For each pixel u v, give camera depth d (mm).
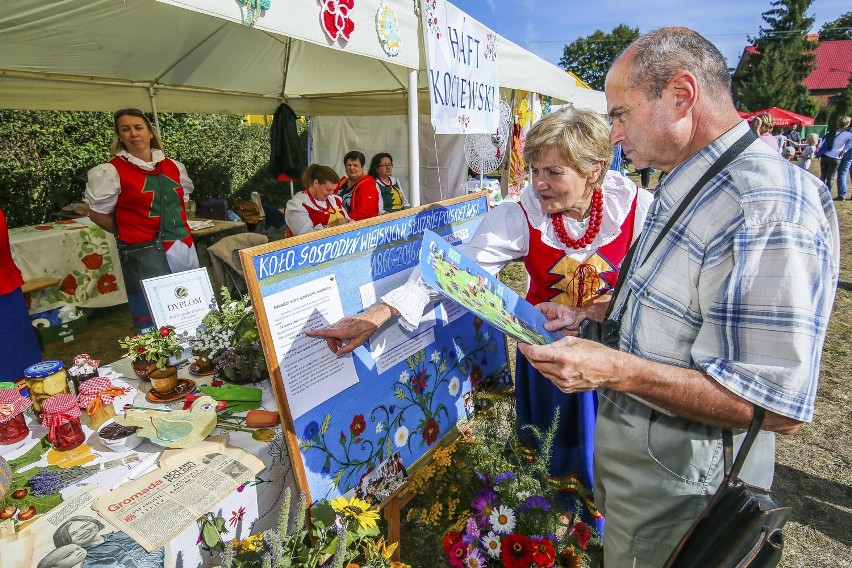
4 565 901
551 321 1485
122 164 2734
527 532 1646
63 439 1239
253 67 4918
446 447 1831
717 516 879
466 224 2029
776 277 788
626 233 1691
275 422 1367
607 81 1001
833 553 2082
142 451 1260
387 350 1567
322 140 7000
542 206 1629
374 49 2129
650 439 1043
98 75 4172
